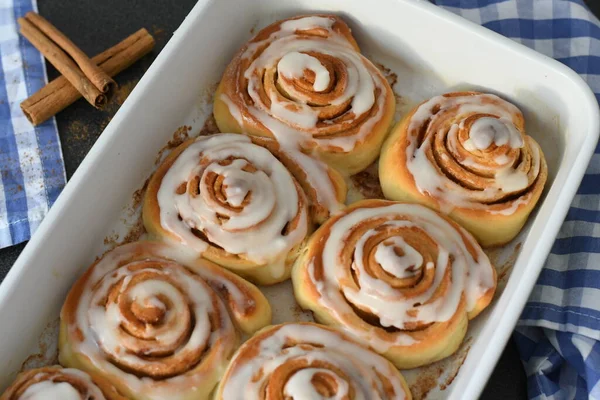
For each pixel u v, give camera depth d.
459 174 0.70
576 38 0.79
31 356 0.66
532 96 0.72
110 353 0.65
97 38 0.81
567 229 0.74
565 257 0.73
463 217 0.70
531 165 0.70
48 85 0.78
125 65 0.79
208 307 0.67
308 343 0.66
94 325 0.66
